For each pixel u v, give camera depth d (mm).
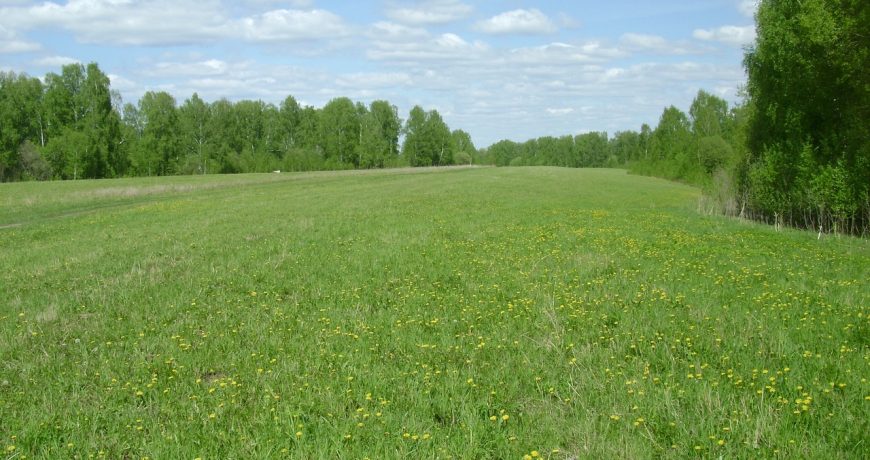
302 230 24109
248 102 135375
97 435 6539
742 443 5918
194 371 8453
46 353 9281
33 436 6449
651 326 9898
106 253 19172
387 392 7461
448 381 7672
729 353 8461
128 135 107188
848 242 22000
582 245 19469
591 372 7855
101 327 10734
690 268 15266
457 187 58625
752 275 14062
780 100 33000
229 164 121562
